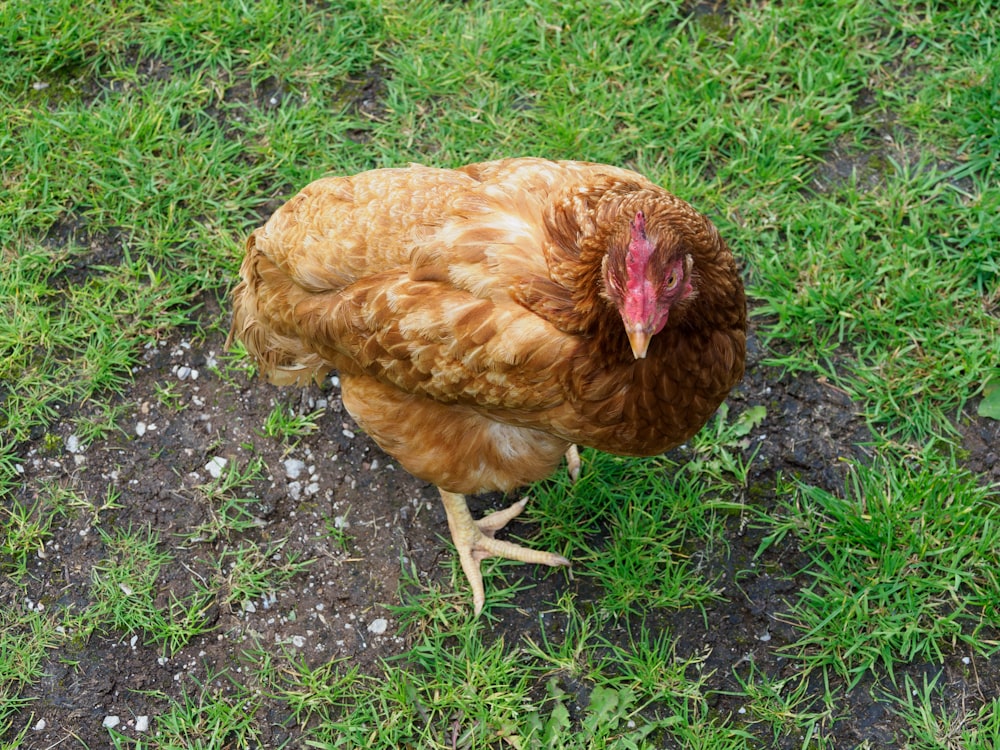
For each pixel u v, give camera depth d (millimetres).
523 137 1444
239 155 1451
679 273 1060
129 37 1501
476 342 1127
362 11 1505
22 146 1437
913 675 1224
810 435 1316
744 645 1243
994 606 1232
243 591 1276
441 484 1225
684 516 1289
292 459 1331
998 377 1312
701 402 1145
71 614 1265
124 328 1373
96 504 1309
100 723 1231
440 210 1162
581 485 1305
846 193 1407
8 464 1318
